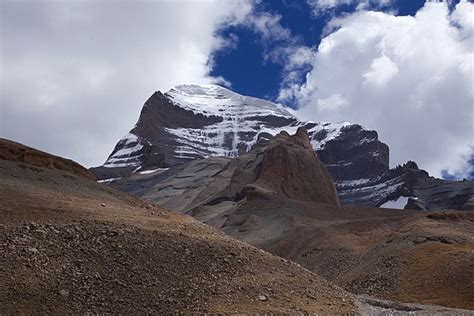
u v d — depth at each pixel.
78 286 23.16
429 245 58.16
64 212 30.11
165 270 25.36
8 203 30.23
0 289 21.94
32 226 26.47
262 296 24.92
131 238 27.23
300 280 27.81
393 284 52.72
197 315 22.64
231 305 23.73
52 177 40.91
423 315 30.03
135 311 22.47
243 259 27.80
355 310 26.23
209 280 25.30
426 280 50.88
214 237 30.72
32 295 22.06
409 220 76.62
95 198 37.91
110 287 23.55
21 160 45.28
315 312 24.50
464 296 46.34
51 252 24.77
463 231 65.94
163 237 28.16
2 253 23.98
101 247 25.95
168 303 23.20
